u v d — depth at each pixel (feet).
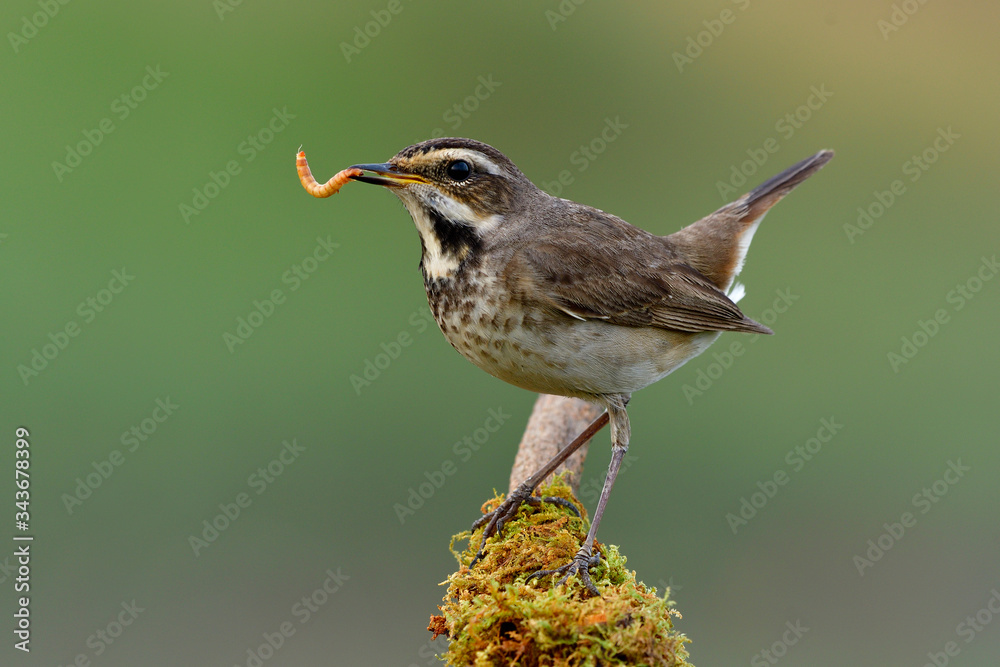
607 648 17.67
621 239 27.30
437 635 21.07
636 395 39.88
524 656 18.15
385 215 45.68
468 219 25.49
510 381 26.45
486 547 22.85
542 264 24.99
